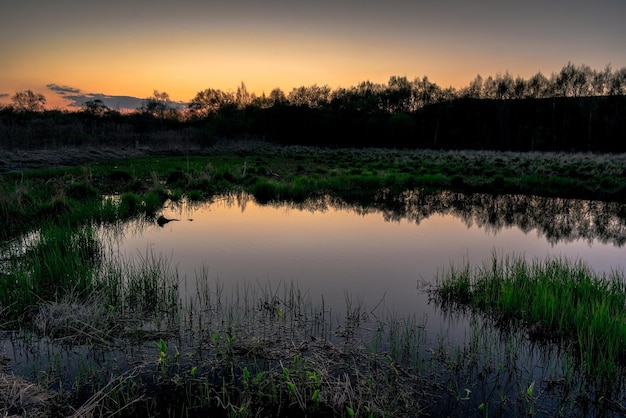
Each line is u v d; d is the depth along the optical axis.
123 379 4.19
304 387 4.09
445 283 6.90
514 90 65.00
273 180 19.14
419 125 65.19
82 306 5.45
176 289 6.62
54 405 3.82
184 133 45.81
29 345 4.84
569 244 10.14
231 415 3.74
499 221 12.84
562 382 4.30
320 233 10.55
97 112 55.75
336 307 6.02
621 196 16.95
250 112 77.44
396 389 4.14
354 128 64.44
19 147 26.17
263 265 7.90
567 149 52.94
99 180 17.91
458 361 4.59
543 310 5.59
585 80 61.78
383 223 12.06
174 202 14.73
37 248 7.70
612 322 4.98
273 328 5.33
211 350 4.79
